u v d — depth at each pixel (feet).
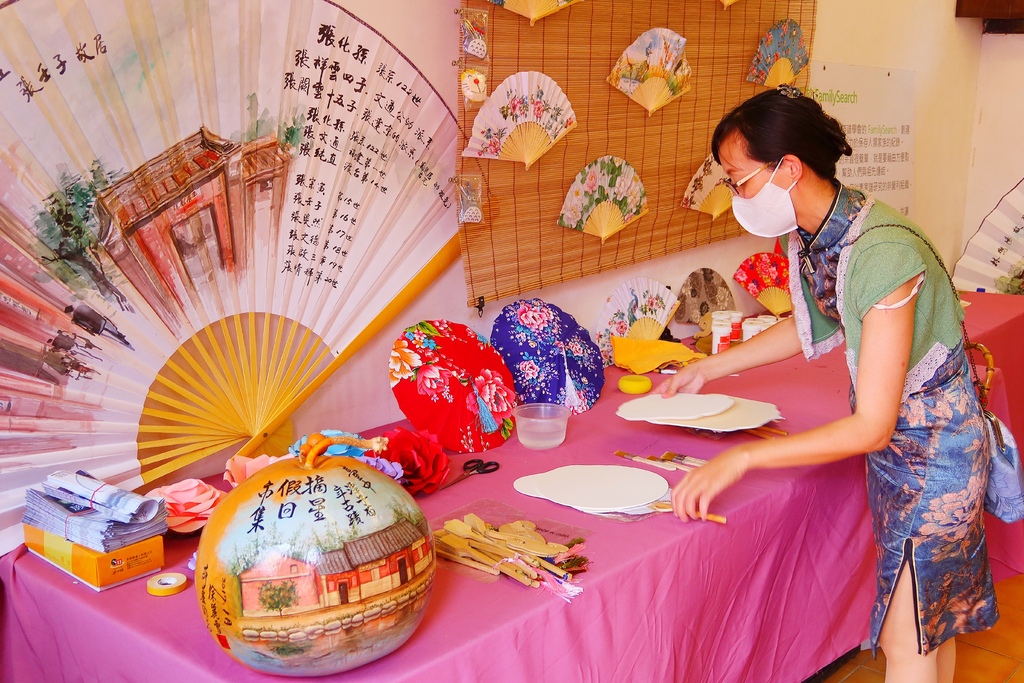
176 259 4.58
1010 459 4.85
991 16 12.10
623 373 7.30
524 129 6.02
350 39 5.08
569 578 3.71
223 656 3.19
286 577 2.82
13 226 3.92
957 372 4.56
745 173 4.43
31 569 3.96
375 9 5.22
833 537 5.46
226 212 4.75
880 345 4.11
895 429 4.60
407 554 3.01
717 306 9.04
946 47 12.35
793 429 5.73
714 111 7.86
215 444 4.97
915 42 11.66
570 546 3.98
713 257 9.12
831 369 7.36
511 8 5.69
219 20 4.46
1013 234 12.26
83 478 4.05
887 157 11.44
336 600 2.84
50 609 3.81
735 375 7.22
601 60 6.56
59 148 4.01
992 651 7.07
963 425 4.54
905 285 4.09
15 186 3.89
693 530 4.25
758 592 4.89
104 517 3.80
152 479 4.64
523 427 5.45
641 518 4.38
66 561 3.84
